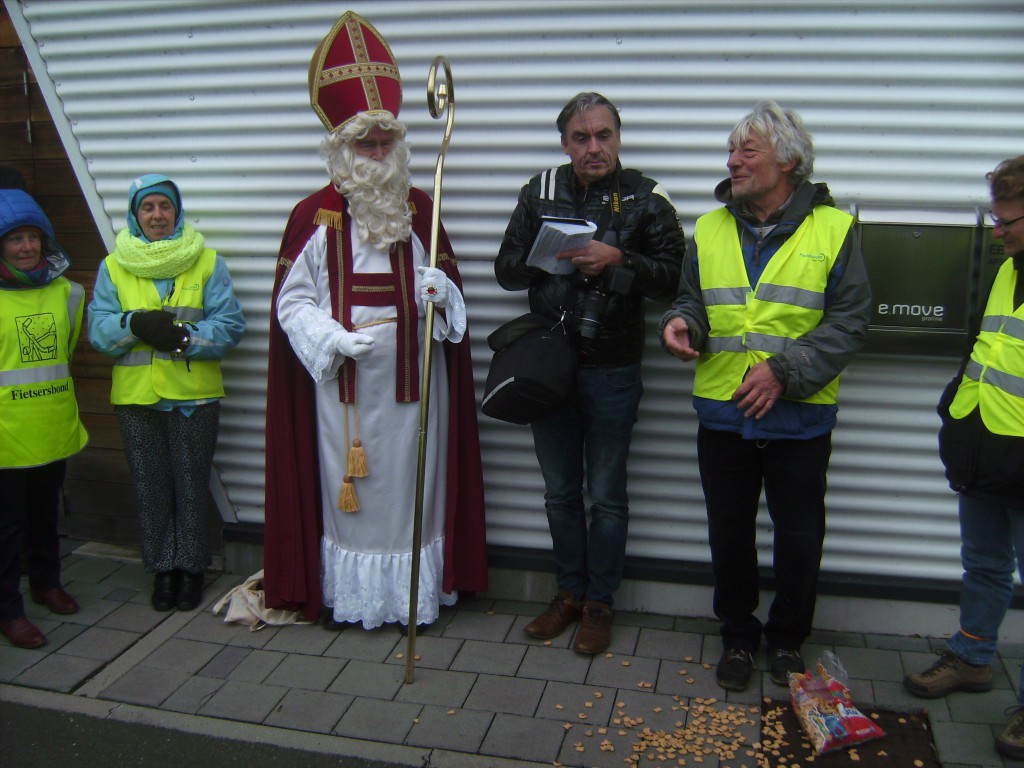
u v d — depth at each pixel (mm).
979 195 3227
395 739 2971
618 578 3508
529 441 3717
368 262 3410
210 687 3283
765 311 2912
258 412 4031
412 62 3504
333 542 3631
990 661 3076
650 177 3424
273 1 3549
